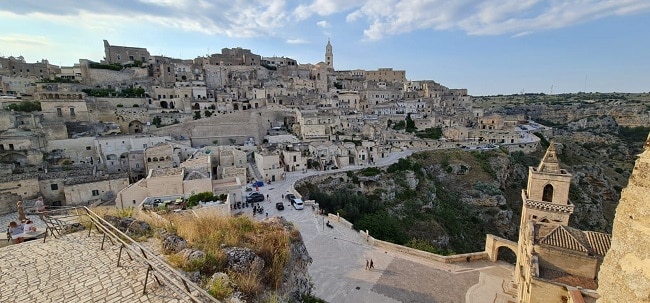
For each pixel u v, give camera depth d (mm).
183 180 46531
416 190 81438
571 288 23547
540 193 33344
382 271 35625
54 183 51062
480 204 82062
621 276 8078
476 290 32812
